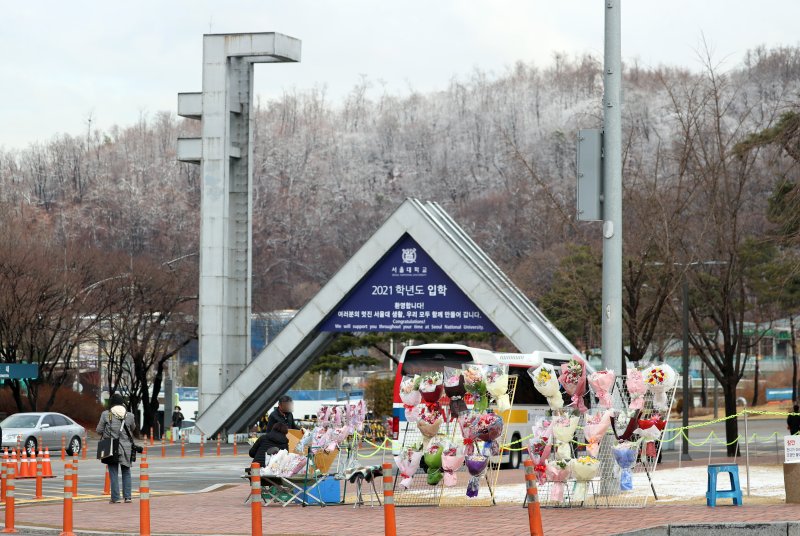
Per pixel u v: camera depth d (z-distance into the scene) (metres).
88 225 151.25
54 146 173.62
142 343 67.19
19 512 20.70
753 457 38.12
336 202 169.38
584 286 55.91
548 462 18.88
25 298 60.78
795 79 106.44
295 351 50.41
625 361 37.94
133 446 22.69
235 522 18.41
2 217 75.75
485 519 17.44
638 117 126.62
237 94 53.41
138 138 176.00
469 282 47.00
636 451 18.89
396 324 48.72
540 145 170.38
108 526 18.14
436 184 180.38
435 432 20.52
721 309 40.66
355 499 22.00
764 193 48.31
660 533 15.03
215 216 52.16
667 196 39.06
